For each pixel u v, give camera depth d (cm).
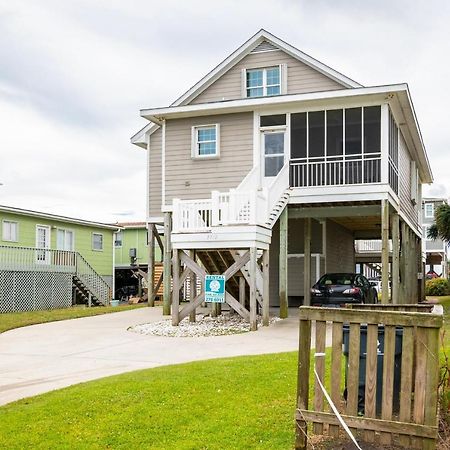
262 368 752
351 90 1557
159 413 580
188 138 1805
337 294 1627
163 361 902
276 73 1877
